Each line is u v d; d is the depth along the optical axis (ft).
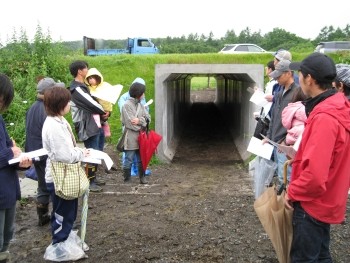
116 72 42.63
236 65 34.94
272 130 18.70
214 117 68.69
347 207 19.80
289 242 11.27
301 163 10.06
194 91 103.40
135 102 24.95
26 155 12.79
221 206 20.94
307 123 10.28
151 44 84.38
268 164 18.86
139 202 21.65
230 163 37.14
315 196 10.04
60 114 14.52
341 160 10.14
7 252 13.07
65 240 15.25
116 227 18.19
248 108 38.34
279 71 17.72
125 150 25.22
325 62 10.34
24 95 37.70
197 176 30.73
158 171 32.12
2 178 12.28
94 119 22.44
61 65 41.60
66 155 14.23
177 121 50.62
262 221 11.33
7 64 40.73
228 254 15.57
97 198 22.31
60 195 14.34
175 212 20.06
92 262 15.02
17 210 20.57
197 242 16.60
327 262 11.28
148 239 16.93
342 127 9.85
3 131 12.66
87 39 72.13
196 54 45.75
